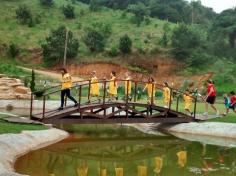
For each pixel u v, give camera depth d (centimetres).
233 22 8244
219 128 2461
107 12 8956
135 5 8925
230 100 2895
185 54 7138
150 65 7019
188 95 2700
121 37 7256
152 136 2441
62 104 2316
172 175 1522
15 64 6750
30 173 1408
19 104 3625
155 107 2527
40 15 8319
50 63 6869
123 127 2812
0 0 8725
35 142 1858
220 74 6775
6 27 7662
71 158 1756
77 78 6500
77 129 2584
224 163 1748
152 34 7800
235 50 7712
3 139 1673
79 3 9656
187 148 2097
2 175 1168
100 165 1680
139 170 1605
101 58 6981
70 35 6944
